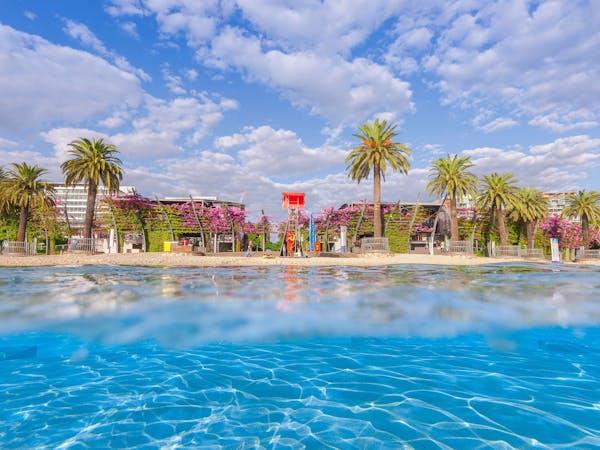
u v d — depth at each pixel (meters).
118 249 35.19
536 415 3.12
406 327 5.78
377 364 4.35
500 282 11.53
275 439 2.77
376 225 29.92
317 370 4.16
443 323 6.01
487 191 35.28
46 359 4.48
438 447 2.63
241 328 5.72
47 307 7.03
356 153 30.47
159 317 6.31
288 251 28.52
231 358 4.53
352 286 10.17
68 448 2.64
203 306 7.16
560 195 59.88
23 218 30.92
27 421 3.04
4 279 12.00
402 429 2.91
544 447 2.63
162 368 4.22
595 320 6.17
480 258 28.77
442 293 8.86
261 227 40.41
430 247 36.44
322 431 2.88
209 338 5.26
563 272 15.84
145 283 10.84
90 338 5.25
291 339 5.23
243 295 8.47
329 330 5.62
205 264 19.25
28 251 29.25
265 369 4.20
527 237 37.78
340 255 30.52
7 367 4.23
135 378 3.94
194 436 2.81
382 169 29.33
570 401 3.38
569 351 4.74
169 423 3.01
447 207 39.72
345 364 4.34
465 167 32.12
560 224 42.50
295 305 7.29
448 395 3.53
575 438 2.75
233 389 3.69
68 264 19.00
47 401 3.40
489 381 3.85
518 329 5.68
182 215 36.94
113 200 34.84
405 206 39.88
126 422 3.04
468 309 6.98
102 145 29.94
